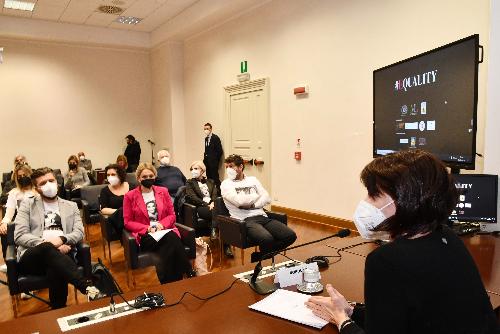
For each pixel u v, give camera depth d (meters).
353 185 4.81
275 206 6.15
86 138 9.06
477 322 0.91
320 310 1.29
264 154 6.30
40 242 2.63
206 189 4.40
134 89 9.58
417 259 0.91
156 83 9.45
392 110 2.80
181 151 8.95
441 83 2.32
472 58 2.09
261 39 6.19
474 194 2.20
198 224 4.05
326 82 5.07
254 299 1.46
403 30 4.07
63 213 2.88
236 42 6.82
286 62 5.72
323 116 5.16
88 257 2.63
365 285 0.97
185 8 7.42
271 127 6.14
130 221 3.17
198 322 1.29
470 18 3.47
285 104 5.80
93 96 9.09
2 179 7.55
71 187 6.59
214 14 6.73
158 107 9.46
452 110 2.25
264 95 6.18
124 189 4.22
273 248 3.17
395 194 0.97
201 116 8.20
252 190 3.74
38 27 7.94
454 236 1.02
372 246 2.08
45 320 1.33
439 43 3.74
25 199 2.90
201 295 1.50
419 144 2.54
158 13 7.68
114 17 7.90
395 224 0.99
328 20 4.97
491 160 2.33
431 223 0.96
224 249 4.01
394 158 1.02
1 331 1.25
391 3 4.18
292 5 5.52
